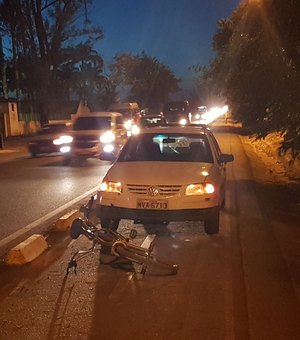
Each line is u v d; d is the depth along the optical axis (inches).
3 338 188.4
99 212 330.6
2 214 417.7
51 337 188.5
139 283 244.8
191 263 274.8
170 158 362.3
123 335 189.2
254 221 376.5
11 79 1838.1
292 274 254.8
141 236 335.6
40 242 304.5
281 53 467.5
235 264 271.1
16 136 1594.5
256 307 212.5
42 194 514.3
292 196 495.5
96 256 290.5
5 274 262.5
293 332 189.3
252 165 791.1
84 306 217.5
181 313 207.9
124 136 855.1
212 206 319.9
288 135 520.4
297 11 437.1
